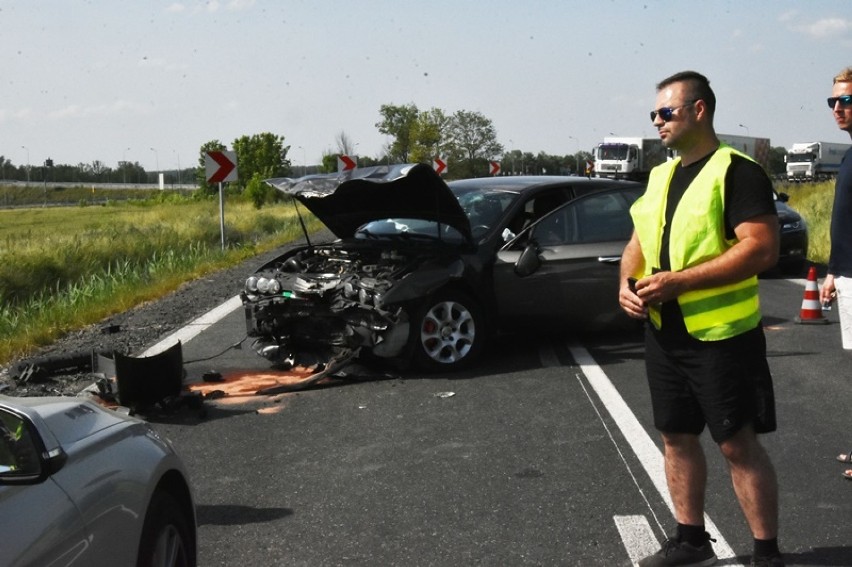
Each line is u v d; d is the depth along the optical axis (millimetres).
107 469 3283
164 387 7785
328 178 9055
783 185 62375
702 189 4176
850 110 5480
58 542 2840
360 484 5977
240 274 17547
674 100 4242
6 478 2859
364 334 8602
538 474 6078
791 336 10859
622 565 4691
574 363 9312
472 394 8180
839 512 5352
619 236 10023
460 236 9477
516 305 9336
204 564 4809
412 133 66875
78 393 8375
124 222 37469
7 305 14703
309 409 7828
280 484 6016
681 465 4473
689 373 4258
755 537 4328
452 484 5930
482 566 4723
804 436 6883
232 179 22406
